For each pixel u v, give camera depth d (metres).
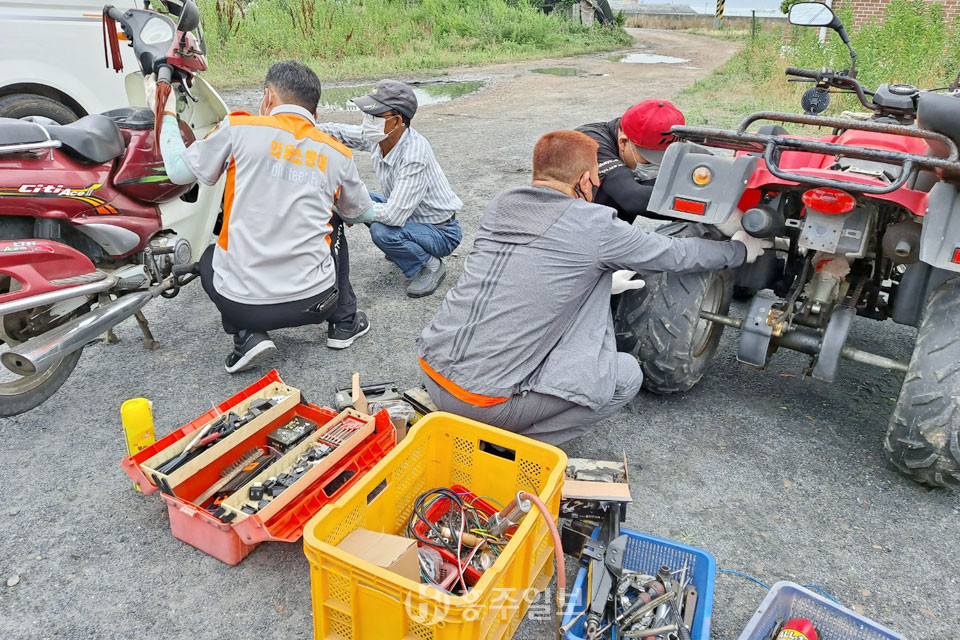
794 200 2.81
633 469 2.79
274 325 3.23
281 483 2.32
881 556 2.38
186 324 3.91
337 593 1.84
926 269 2.80
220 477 2.48
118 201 3.08
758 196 2.68
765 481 2.74
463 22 20.56
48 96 4.51
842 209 2.32
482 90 13.02
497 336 2.35
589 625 1.94
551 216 2.37
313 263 3.19
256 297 3.11
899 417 2.52
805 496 2.66
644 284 2.88
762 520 2.54
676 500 2.62
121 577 2.24
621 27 28.92
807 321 2.88
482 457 2.34
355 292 4.36
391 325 3.94
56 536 2.39
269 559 2.33
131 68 4.88
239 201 3.01
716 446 2.94
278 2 17.28
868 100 3.53
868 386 3.41
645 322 2.94
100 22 4.61
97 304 3.35
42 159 2.82
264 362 3.54
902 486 2.72
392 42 17.66
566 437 2.58
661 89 13.02
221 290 3.13
